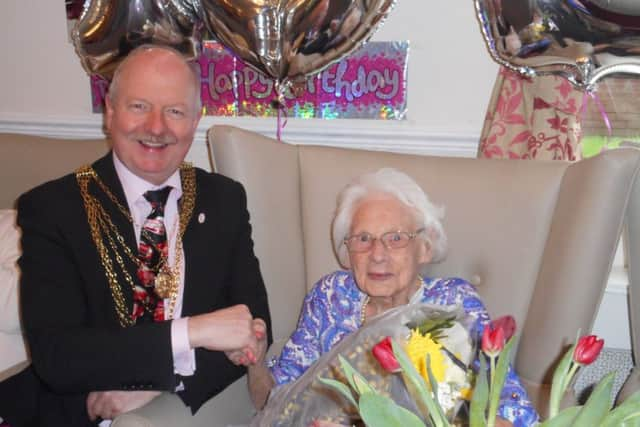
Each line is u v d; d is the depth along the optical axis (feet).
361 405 2.53
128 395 4.91
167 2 7.52
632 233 5.45
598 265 5.09
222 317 4.83
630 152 5.06
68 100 8.31
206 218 5.56
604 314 7.28
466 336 3.79
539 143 6.82
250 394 5.42
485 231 5.60
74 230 5.15
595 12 6.45
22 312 5.00
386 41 7.40
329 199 6.01
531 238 5.51
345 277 5.56
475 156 7.48
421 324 3.86
